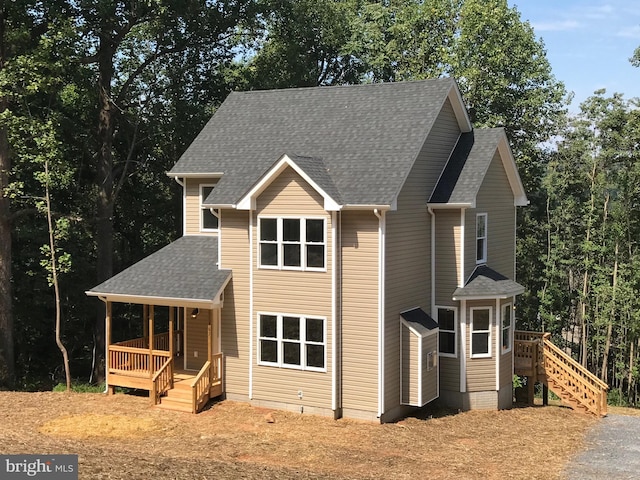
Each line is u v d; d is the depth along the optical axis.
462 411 24.20
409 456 18.30
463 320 24.22
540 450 19.70
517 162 44.28
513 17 42.38
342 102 25.97
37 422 20.73
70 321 39.19
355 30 47.59
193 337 25.41
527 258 48.72
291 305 22.06
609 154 43.09
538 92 43.19
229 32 37.88
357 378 21.44
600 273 43.81
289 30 43.88
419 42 44.88
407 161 22.02
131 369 24.28
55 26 29.05
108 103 33.56
